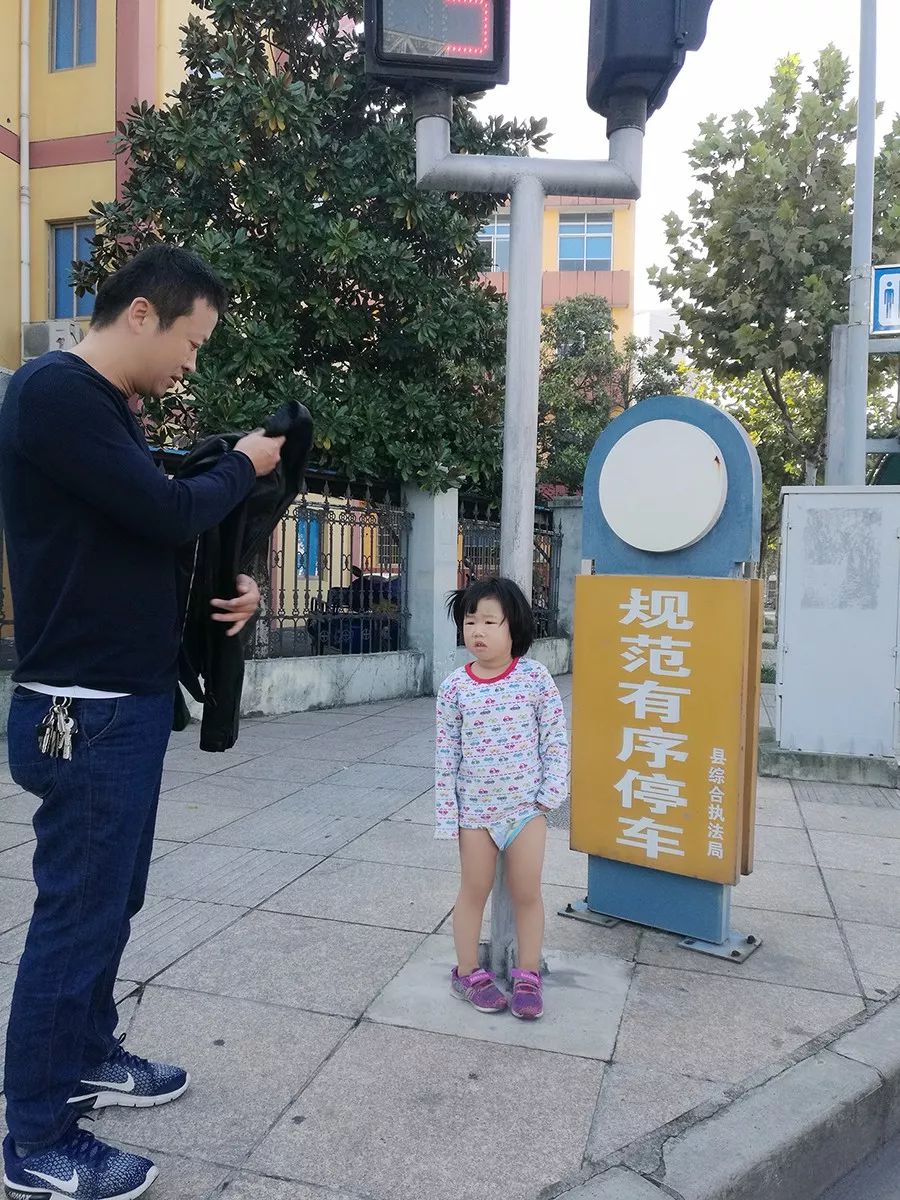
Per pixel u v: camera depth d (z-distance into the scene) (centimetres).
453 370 969
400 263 840
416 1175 206
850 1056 258
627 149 300
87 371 182
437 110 294
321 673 854
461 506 1059
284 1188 202
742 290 1153
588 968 315
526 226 298
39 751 186
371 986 295
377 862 415
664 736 338
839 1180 238
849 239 1105
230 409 733
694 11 279
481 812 281
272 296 811
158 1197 198
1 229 1114
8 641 690
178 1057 253
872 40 699
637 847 346
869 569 593
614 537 356
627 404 1847
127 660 190
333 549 904
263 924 343
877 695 595
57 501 182
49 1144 192
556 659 1161
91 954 192
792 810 530
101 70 1116
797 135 1099
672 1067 252
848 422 715
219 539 211
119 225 835
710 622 327
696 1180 205
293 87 768
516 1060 254
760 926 356
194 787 554
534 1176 206
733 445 325
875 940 343
